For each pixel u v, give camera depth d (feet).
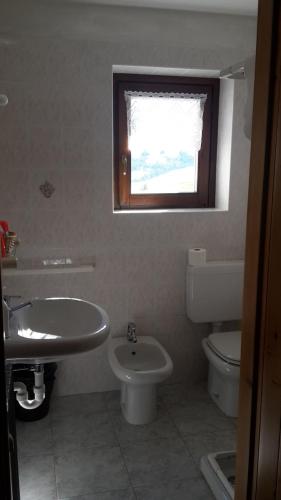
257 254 3.70
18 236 8.57
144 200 9.68
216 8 8.32
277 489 3.62
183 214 9.22
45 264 8.75
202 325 9.74
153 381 7.86
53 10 7.92
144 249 9.16
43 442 7.84
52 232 8.69
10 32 7.86
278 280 3.43
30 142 8.29
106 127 8.52
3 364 3.09
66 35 8.06
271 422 3.67
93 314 6.14
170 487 6.82
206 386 9.83
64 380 9.29
